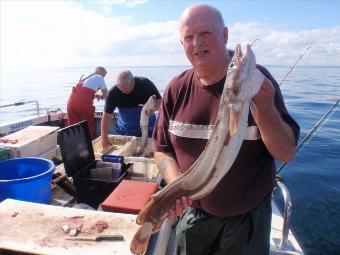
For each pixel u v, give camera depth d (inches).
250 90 60.5
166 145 100.8
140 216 73.9
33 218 82.2
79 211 86.1
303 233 184.9
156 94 215.5
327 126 390.3
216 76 83.4
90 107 251.4
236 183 83.4
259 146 82.4
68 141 129.8
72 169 129.3
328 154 304.2
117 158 142.6
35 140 146.8
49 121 280.7
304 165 283.3
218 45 80.9
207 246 92.0
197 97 87.6
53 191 126.6
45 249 70.2
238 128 62.4
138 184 111.5
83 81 253.0
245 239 86.4
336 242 175.8
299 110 474.0
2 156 130.7
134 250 70.4
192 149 88.4
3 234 75.2
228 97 62.8
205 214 89.7
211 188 69.5
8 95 1090.7
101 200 122.1
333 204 219.0
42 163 119.1
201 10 81.4
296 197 229.1
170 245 102.3
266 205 88.5
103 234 75.7
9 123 236.1
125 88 200.8
